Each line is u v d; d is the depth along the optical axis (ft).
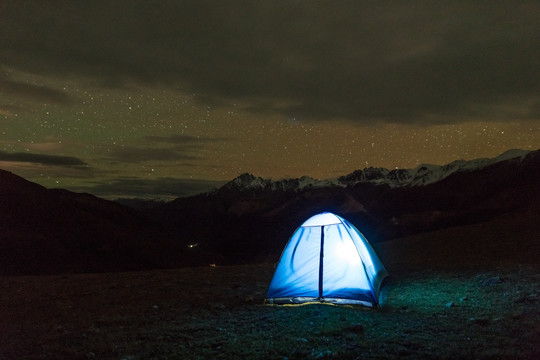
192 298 30.30
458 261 40.81
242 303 28.60
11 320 26.76
